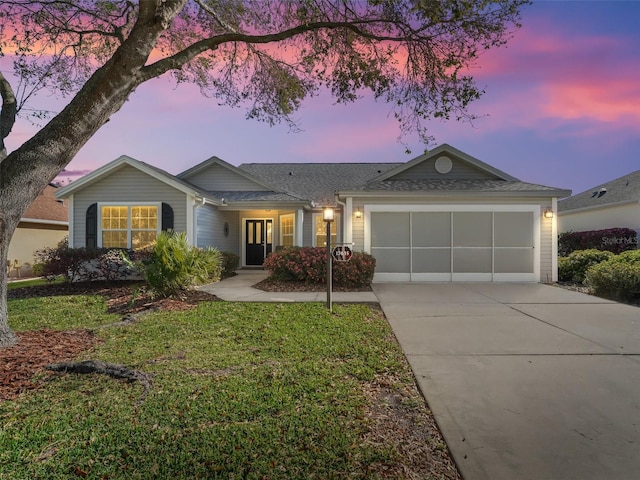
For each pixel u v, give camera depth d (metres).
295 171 18.86
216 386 3.61
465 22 5.70
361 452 2.56
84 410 3.14
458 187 11.82
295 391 3.51
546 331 5.74
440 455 2.58
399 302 8.13
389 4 5.89
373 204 11.61
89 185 11.99
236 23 7.40
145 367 4.12
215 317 6.52
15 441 2.67
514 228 11.52
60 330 5.70
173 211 11.87
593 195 18.78
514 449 2.62
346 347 4.88
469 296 8.92
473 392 3.55
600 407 3.25
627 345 5.01
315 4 6.36
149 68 5.32
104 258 10.27
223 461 2.45
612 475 2.34
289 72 7.73
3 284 4.71
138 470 2.37
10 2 6.44
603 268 9.08
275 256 11.05
